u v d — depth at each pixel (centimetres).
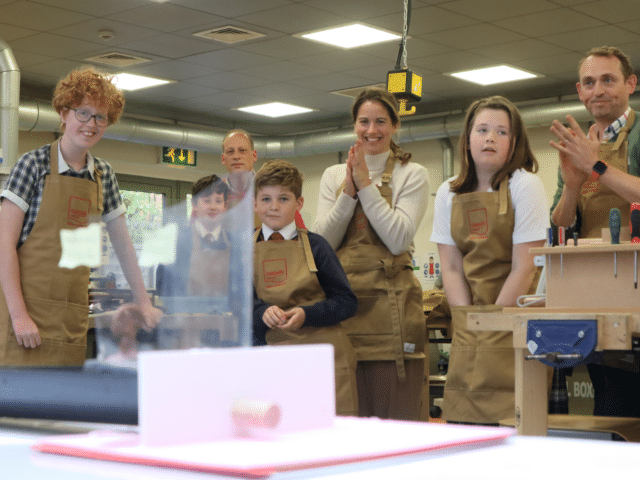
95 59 806
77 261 61
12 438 48
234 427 43
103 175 218
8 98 737
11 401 57
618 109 241
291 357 45
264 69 842
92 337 57
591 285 157
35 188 202
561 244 168
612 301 154
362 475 34
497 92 953
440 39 739
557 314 148
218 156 1188
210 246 54
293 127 1143
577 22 691
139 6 652
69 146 208
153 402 40
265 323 211
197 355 42
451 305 219
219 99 977
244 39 740
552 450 41
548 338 148
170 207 56
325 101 988
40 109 898
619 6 650
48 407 55
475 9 656
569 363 145
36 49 772
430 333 646
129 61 813
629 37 734
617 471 34
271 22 691
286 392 44
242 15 674
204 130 1062
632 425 175
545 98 978
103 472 36
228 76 870
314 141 1084
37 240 199
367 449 38
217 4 646
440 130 1009
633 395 229
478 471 34
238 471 33
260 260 220
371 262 237
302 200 231
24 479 34
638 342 163
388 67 834
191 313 54
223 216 54
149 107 1019
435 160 1117
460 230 216
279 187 222
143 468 36
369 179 237
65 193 202
